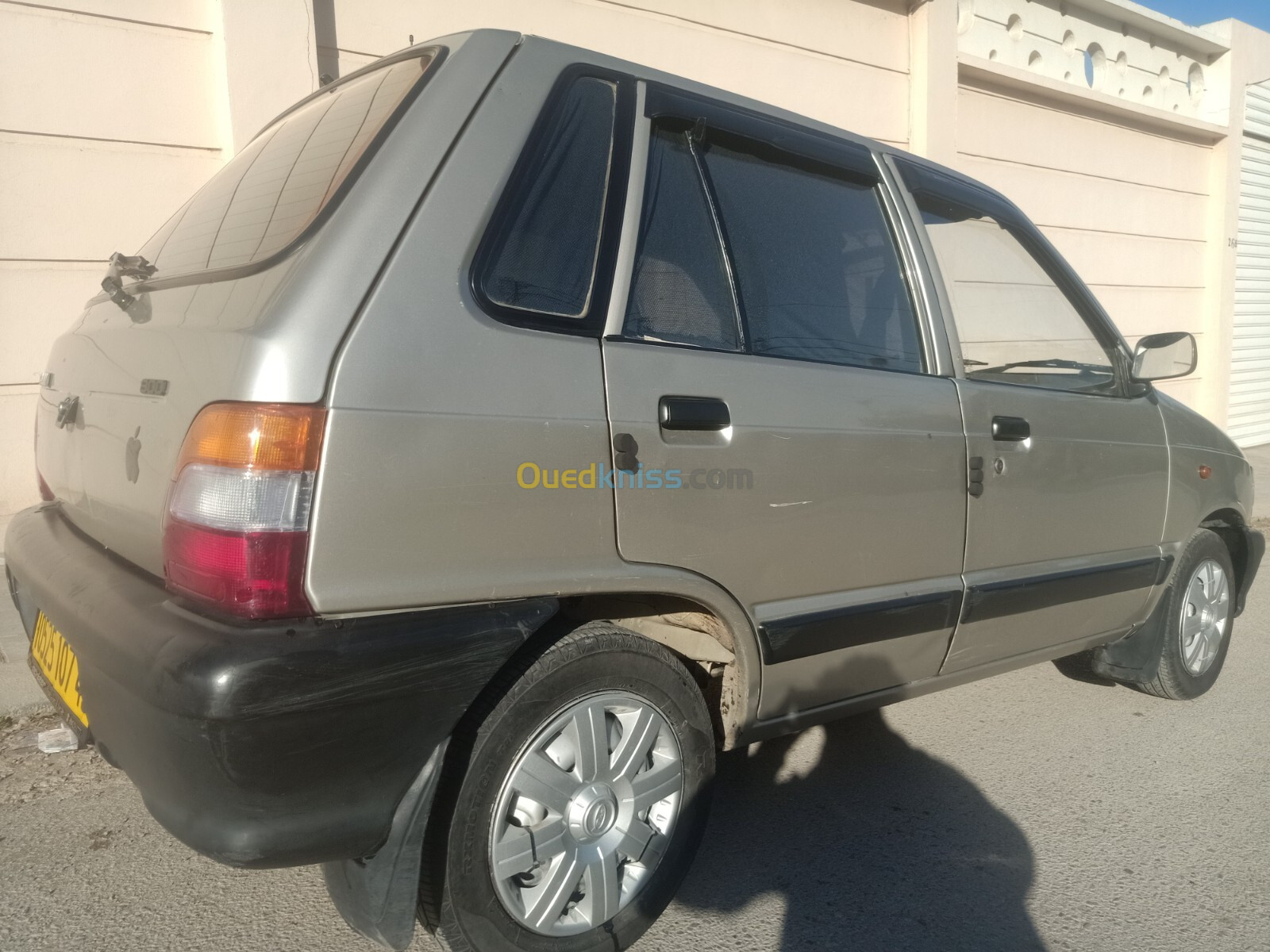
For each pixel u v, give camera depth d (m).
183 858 2.53
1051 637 3.11
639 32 6.41
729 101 2.45
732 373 2.18
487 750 1.83
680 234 2.21
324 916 2.29
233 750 1.51
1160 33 10.31
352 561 1.62
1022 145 9.12
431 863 1.82
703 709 2.21
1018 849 2.68
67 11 4.55
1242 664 4.35
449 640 1.71
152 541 1.79
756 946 2.22
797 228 2.49
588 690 1.98
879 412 2.46
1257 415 12.23
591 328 1.98
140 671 1.57
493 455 1.78
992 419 2.77
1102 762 3.26
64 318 4.70
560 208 2.00
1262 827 2.81
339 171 1.88
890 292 2.68
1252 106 11.38
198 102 4.93
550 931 1.97
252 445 1.58
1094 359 3.29
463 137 1.88
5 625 3.71
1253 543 4.00
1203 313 11.30
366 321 1.67
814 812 2.88
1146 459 3.31
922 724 3.57
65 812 2.74
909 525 2.53
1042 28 9.27
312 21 5.04
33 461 4.68
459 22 5.66
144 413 1.84
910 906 2.39
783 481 2.23
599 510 1.92
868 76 7.77
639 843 2.10
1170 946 2.24
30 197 4.55
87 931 2.20
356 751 1.64
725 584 2.15
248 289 1.75
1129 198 10.20
